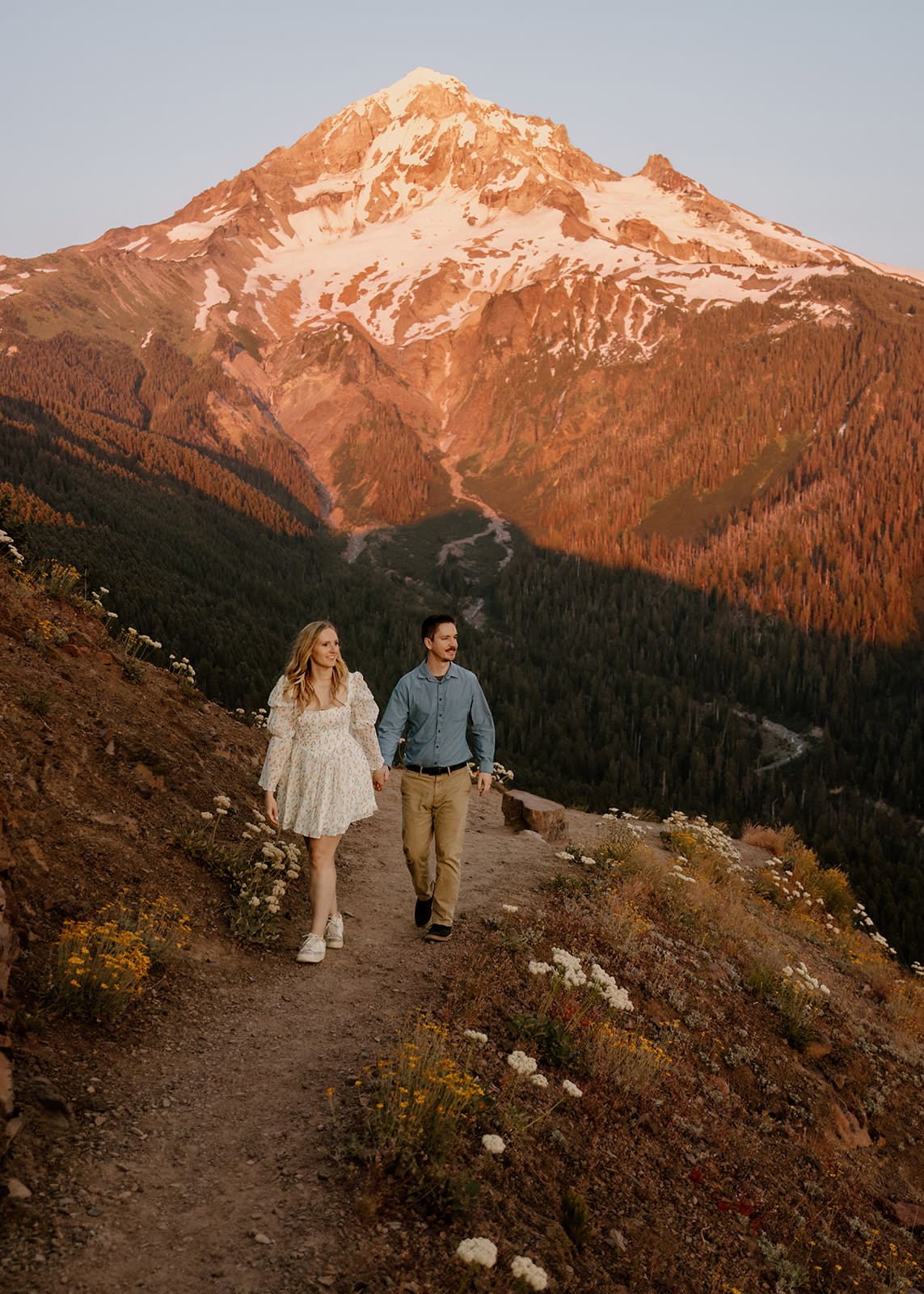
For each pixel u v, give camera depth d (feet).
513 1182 10.77
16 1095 9.77
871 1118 20.31
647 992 19.24
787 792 385.50
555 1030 14.76
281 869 20.10
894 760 400.47
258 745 30.12
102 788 18.80
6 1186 8.45
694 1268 11.23
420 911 19.01
